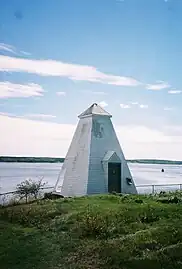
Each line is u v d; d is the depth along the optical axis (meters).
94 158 27.72
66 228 13.44
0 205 22.11
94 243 11.32
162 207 16.53
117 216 14.52
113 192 25.89
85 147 28.33
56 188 30.20
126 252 10.08
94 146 28.11
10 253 10.49
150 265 9.14
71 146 30.31
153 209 15.88
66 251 10.64
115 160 28.02
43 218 15.47
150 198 20.64
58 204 18.83
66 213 16.22
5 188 38.34
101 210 15.88
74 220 14.42
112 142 29.09
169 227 12.43
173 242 10.85
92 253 10.32
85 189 26.58
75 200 20.30
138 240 11.04
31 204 20.38
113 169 27.98
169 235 11.45
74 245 11.20
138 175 86.75
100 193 26.48
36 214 16.17
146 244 10.66
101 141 28.62
